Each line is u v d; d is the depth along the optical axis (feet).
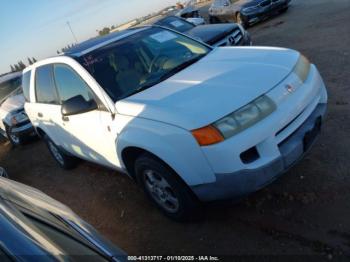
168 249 11.25
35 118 18.54
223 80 11.13
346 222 9.94
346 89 18.33
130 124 11.28
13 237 4.46
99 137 13.12
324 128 15.07
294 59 12.13
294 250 9.58
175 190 10.98
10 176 24.08
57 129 16.52
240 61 12.45
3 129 31.01
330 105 17.04
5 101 31.45
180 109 10.25
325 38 29.37
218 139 9.51
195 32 28.30
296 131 10.70
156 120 10.52
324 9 42.57
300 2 55.83
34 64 17.84
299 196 11.49
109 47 14.42
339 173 11.99
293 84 10.97
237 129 9.63
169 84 12.05
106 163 14.16
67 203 16.76
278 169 10.04
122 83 12.87
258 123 9.86
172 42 15.08
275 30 40.65
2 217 4.81
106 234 13.17
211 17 56.59
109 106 12.32
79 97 12.84
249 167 9.65
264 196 11.99
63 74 14.85
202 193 10.46
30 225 5.29
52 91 16.31
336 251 9.14
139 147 11.00
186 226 11.93
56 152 20.02
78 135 14.58
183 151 9.95
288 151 10.21
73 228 7.07
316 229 10.03
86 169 19.66
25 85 19.24
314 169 12.55
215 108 9.86
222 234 11.05
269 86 10.53
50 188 19.29
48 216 6.72
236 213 11.72
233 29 27.35
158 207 12.47
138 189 15.40
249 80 10.82
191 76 12.16
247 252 10.06
